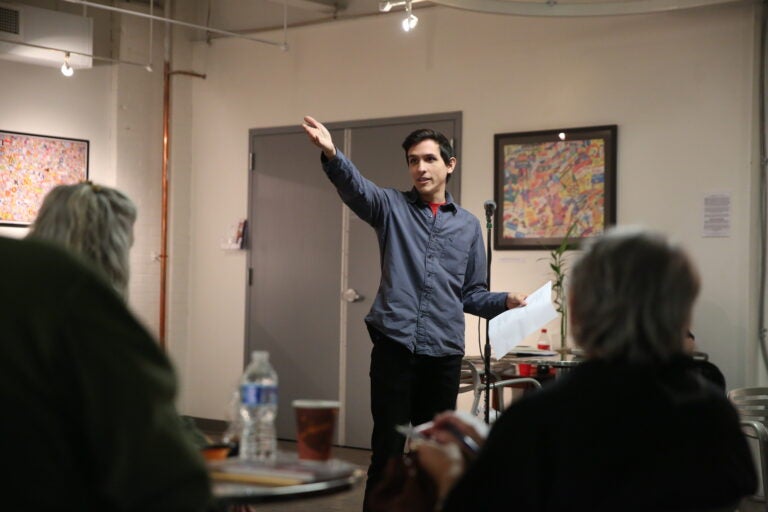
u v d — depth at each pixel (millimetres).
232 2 7883
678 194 5930
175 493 1379
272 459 2084
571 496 1673
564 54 6332
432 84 6848
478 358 5836
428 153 4031
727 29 5789
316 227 7434
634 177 6074
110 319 1397
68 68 6762
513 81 6520
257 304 7730
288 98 7574
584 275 1774
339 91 7301
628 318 1713
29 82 7211
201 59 8062
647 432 1678
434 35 6848
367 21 7160
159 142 7980
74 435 1374
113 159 7703
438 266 3975
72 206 1920
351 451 7074
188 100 8078
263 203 7711
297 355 7508
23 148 7176
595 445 1680
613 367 1722
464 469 1937
